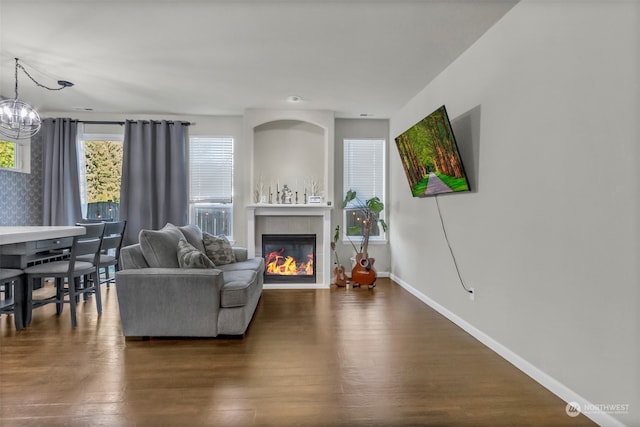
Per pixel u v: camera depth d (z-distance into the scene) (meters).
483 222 3.06
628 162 1.75
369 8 2.66
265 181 5.70
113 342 3.05
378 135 5.95
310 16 2.77
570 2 2.10
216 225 5.77
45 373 2.46
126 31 3.00
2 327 3.41
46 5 2.61
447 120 3.11
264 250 5.48
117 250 4.69
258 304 4.36
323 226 5.44
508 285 2.71
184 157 5.62
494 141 2.89
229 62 3.63
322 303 4.40
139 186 5.45
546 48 2.30
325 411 2.02
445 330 3.39
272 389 2.26
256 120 5.36
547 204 2.29
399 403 2.11
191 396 2.17
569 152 2.11
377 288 5.25
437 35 3.05
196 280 3.09
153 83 4.23
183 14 2.74
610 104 1.84
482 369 2.56
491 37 2.93
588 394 1.98
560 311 2.19
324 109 5.35
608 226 1.86
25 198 5.23
